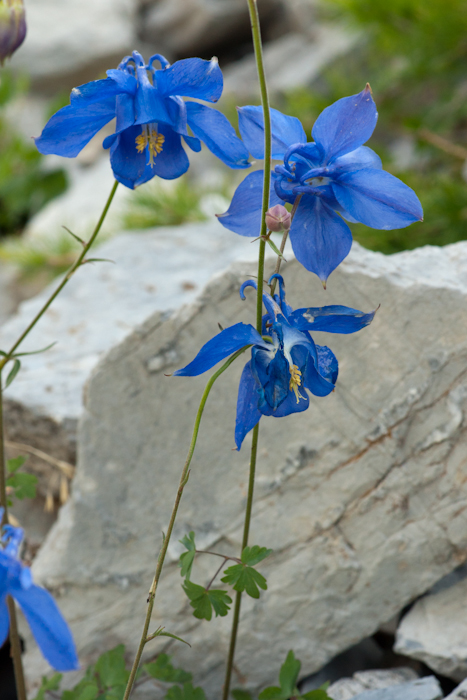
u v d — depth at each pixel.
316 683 0.81
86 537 0.82
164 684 0.81
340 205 0.65
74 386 0.94
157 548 0.81
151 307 1.13
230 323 0.78
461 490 0.78
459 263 0.78
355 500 0.79
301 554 0.80
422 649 0.78
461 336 0.76
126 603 0.82
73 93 0.65
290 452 0.79
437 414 0.77
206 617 0.70
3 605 0.60
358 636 0.80
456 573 0.81
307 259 0.66
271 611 0.81
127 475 0.81
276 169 0.66
